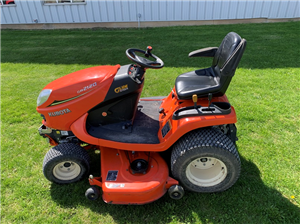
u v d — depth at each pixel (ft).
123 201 7.18
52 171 7.96
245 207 7.28
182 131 6.93
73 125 7.70
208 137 7.06
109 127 8.19
